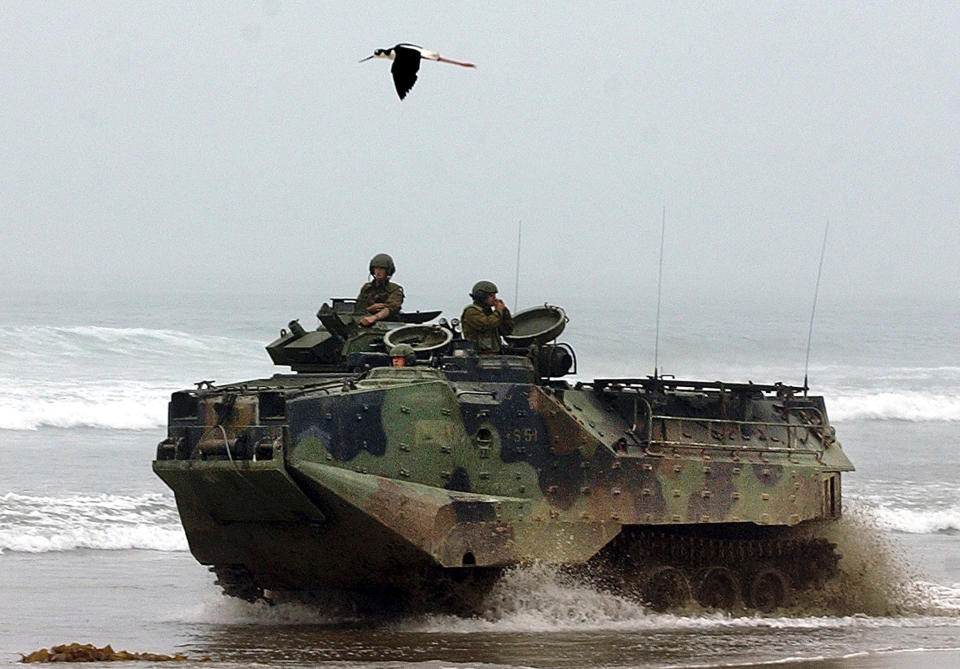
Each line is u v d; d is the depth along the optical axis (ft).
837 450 298.56
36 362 610.65
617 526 261.24
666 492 267.80
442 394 247.50
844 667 218.59
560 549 254.68
